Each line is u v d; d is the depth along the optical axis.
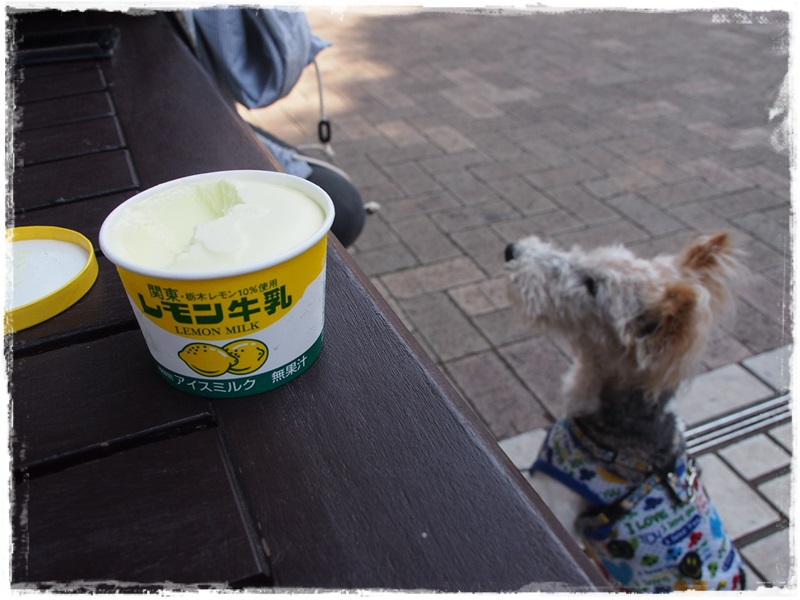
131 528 0.54
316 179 1.84
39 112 1.39
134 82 1.52
